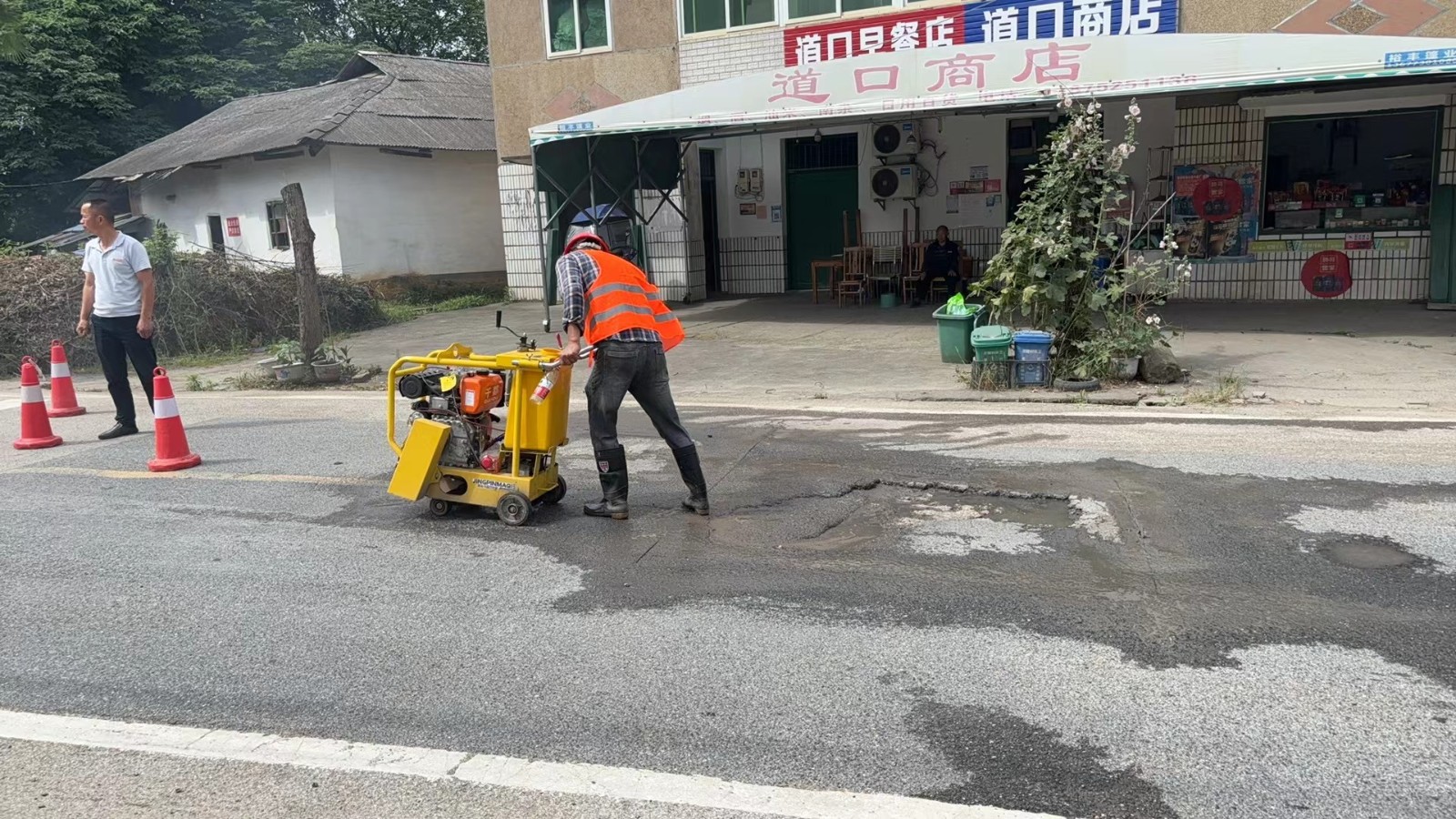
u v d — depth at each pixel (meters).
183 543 5.71
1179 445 7.14
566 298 5.48
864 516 5.82
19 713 3.79
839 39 15.88
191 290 14.62
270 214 21.39
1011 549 5.20
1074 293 9.45
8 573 5.27
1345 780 3.12
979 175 16.88
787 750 3.38
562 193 14.73
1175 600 4.50
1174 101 14.85
